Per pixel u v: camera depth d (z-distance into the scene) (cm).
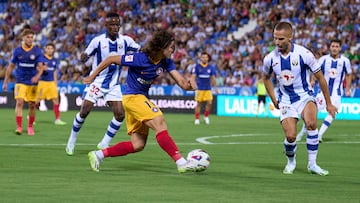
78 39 9006
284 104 2469
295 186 2123
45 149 3297
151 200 1822
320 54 7244
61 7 9612
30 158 2880
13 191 1948
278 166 2717
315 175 2438
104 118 6269
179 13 8881
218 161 2878
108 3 9319
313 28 7825
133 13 9162
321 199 1866
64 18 9438
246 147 3575
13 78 8606
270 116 7031
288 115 2464
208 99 5750
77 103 8031
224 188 2058
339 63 4175
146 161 2820
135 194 1922
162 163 2755
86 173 2392
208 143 3822
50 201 1784
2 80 8712
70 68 8669
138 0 9231
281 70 2441
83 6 9456
